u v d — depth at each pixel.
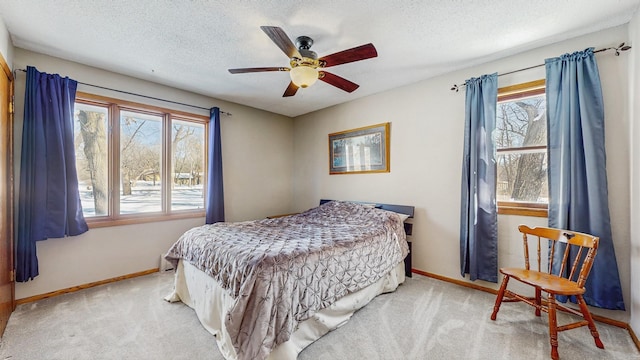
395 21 2.00
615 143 2.05
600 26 2.07
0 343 1.81
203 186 3.76
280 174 4.67
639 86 1.81
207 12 1.90
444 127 3.00
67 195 2.57
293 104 4.13
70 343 1.81
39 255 2.48
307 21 2.00
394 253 2.72
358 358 1.68
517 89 2.52
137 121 3.19
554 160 2.25
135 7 1.85
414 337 1.90
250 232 2.47
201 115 3.66
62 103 2.55
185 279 2.39
